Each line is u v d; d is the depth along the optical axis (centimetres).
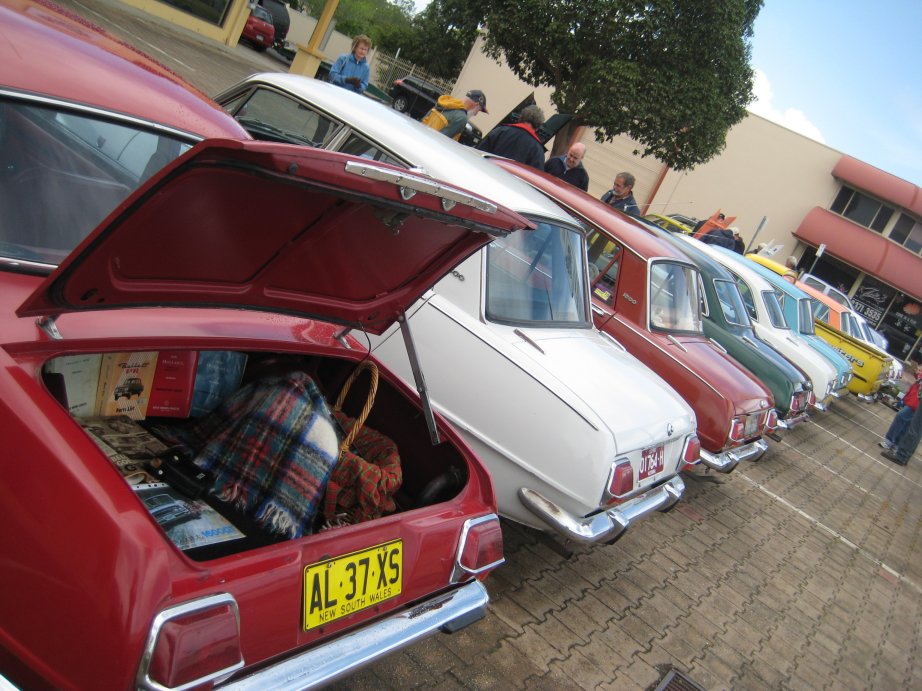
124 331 210
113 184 240
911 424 1358
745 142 3166
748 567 599
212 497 228
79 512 156
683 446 466
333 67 934
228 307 219
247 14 2120
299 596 190
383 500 255
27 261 208
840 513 883
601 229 641
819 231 3145
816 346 1203
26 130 216
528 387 379
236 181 166
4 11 238
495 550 257
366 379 292
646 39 1706
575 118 1833
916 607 677
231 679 176
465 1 1861
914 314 3216
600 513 389
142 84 257
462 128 880
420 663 323
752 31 1842
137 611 152
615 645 404
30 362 178
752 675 433
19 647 156
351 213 200
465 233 233
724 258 1117
